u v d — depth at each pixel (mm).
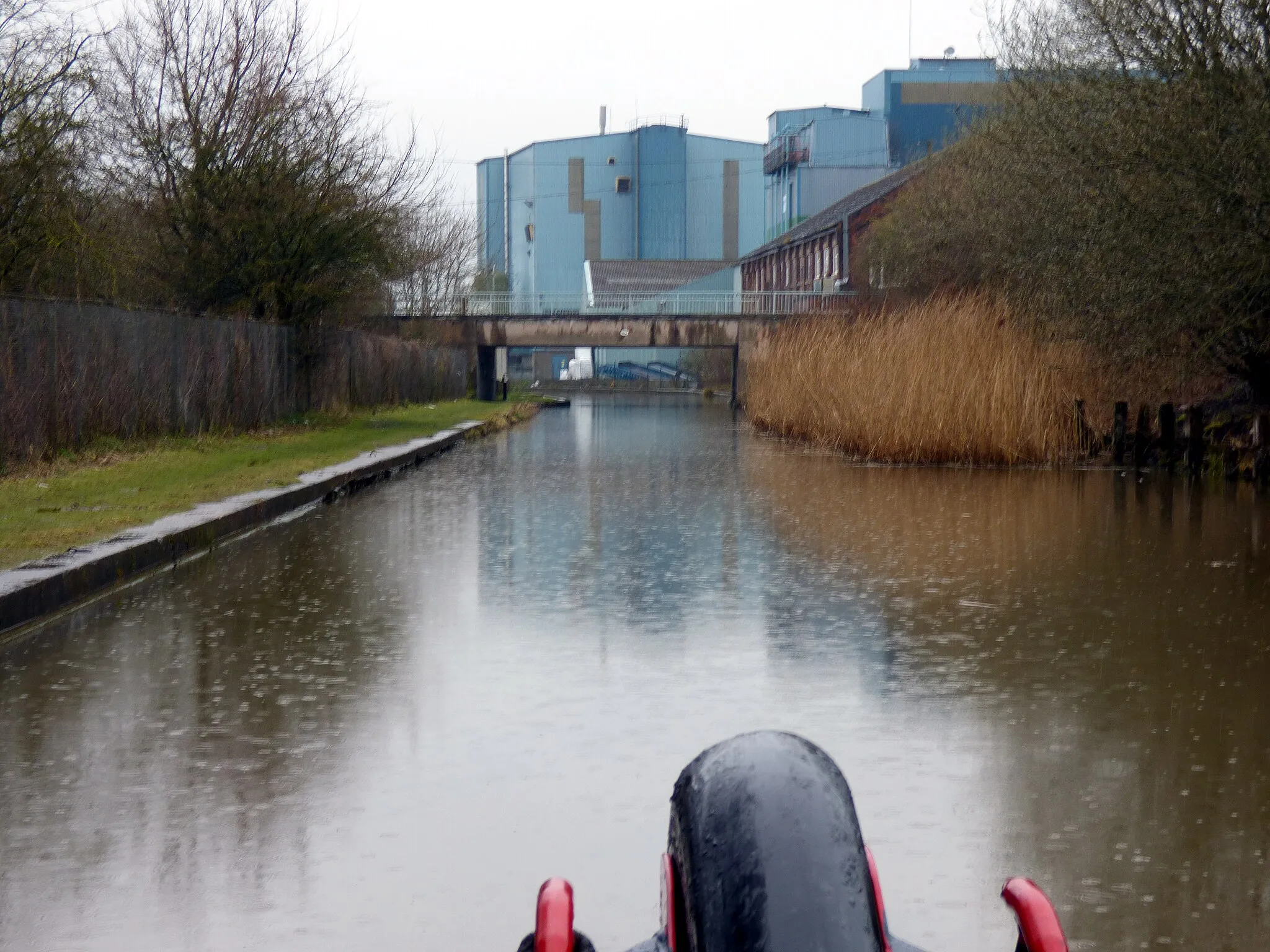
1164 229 19922
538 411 58219
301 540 14359
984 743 6586
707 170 119625
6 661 8500
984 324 24844
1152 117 20062
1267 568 11992
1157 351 21547
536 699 7484
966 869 4910
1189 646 8812
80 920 4496
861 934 1919
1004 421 23547
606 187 119375
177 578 11773
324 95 34125
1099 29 21875
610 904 4625
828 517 16219
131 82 32719
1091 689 7676
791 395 33344
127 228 32562
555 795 5809
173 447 24406
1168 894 4680
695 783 2195
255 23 33312
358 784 5957
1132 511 16484
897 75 85250
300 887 4777
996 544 13680
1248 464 20797
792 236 80438
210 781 6000
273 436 29594
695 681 7918
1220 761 6277
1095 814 5516
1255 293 19750
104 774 6105
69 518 13852
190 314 27422
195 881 4828
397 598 10773
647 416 51375
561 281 119875
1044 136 23703
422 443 27875
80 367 21812
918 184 40906
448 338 61812
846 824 2080
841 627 9523
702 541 14141
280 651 8773
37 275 24625
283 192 33156
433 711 7215
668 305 73125
